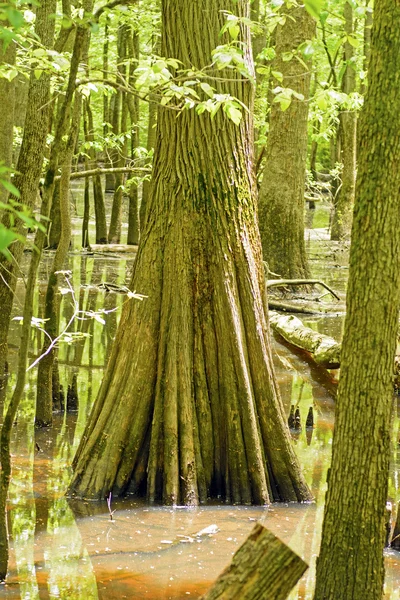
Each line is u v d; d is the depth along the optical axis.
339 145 42.56
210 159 8.04
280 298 19.38
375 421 4.86
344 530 4.91
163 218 8.12
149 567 6.35
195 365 7.98
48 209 6.08
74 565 6.36
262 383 8.03
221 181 8.05
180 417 7.86
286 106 7.20
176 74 7.98
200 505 7.78
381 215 4.77
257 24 7.96
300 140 19.84
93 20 6.02
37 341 14.04
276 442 8.00
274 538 3.79
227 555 6.64
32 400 10.93
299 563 3.77
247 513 7.61
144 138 40.94
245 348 8.03
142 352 7.98
